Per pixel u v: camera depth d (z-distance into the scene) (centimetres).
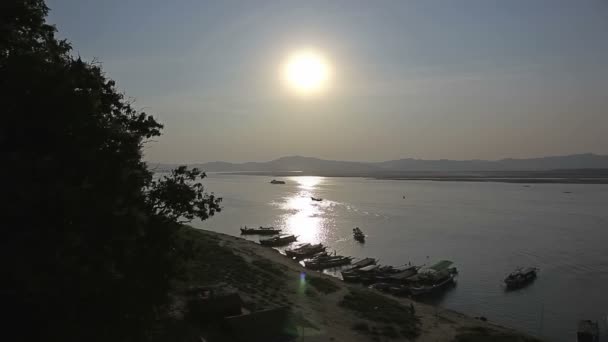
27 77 1756
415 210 15025
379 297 5706
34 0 2036
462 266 7519
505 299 5916
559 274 6938
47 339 1706
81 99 1883
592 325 4759
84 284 1772
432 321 4825
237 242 9300
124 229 1980
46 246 1677
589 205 16075
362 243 9575
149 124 2752
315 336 3619
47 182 1706
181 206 2912
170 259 2580
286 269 6738
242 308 3769
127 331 2016
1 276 1593
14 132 1708
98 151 1981
